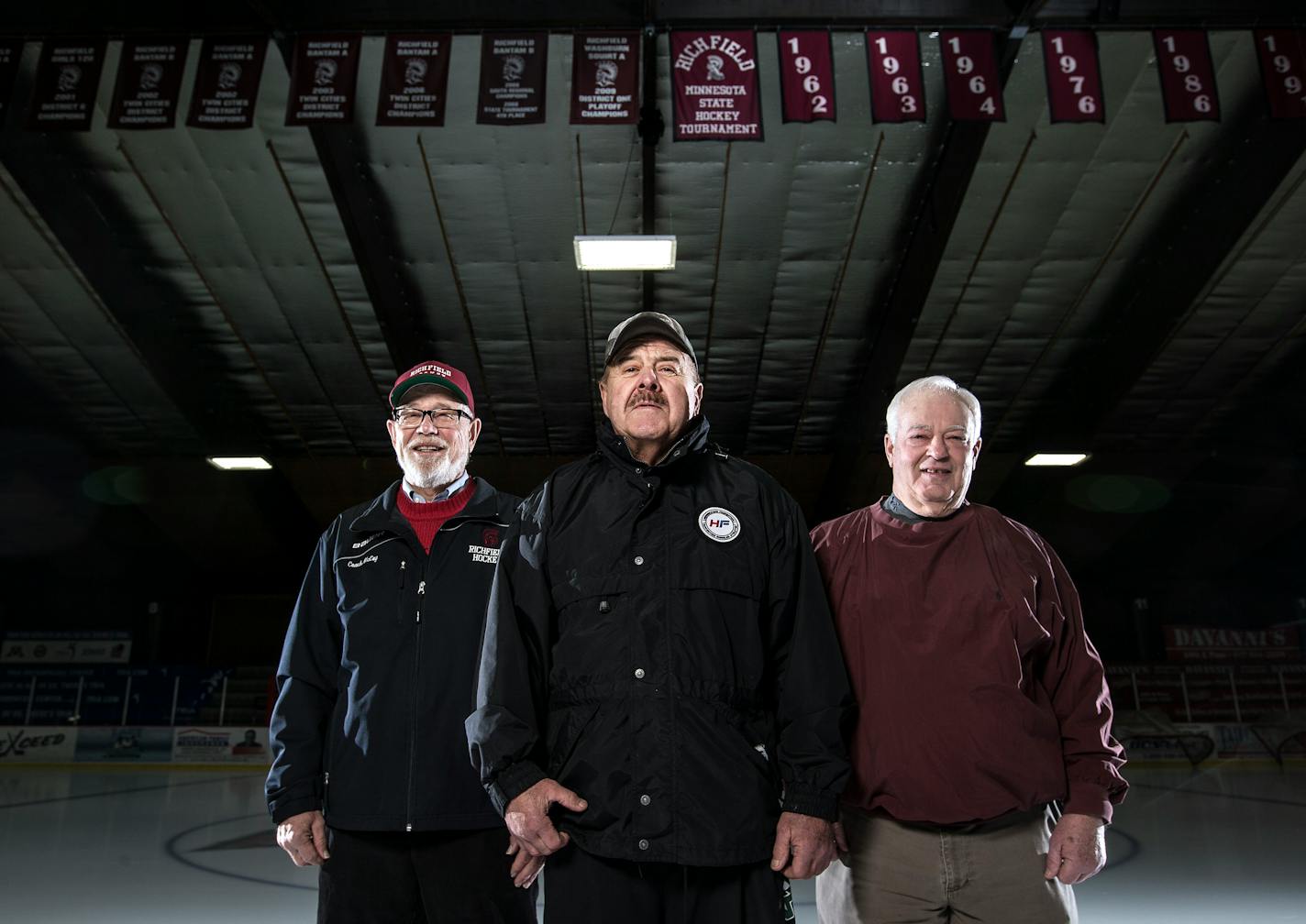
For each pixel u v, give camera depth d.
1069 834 1.99
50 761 15.30
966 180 8.38
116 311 10.20
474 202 8.95
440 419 2.51
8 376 12.07
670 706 1.68
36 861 6.40
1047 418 12.63
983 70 6.49
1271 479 14.54
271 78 7.45
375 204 8.98
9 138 8.03
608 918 1.61
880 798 2.05
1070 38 6.60
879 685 2.10
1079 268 10.00
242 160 8.47
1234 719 15.95
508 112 6.43
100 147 8.30
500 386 12.39
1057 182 8.80
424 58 6.55
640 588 1.76
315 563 2.48
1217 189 8.85
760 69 7.45
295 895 5.33
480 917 2.16
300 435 13.59
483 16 6.58
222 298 10.50
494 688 1.75
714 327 11.09
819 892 2.25
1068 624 2.16
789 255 9.78
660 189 8.78
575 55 6.51
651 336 1.97
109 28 6.64
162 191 8.83
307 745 2.30
